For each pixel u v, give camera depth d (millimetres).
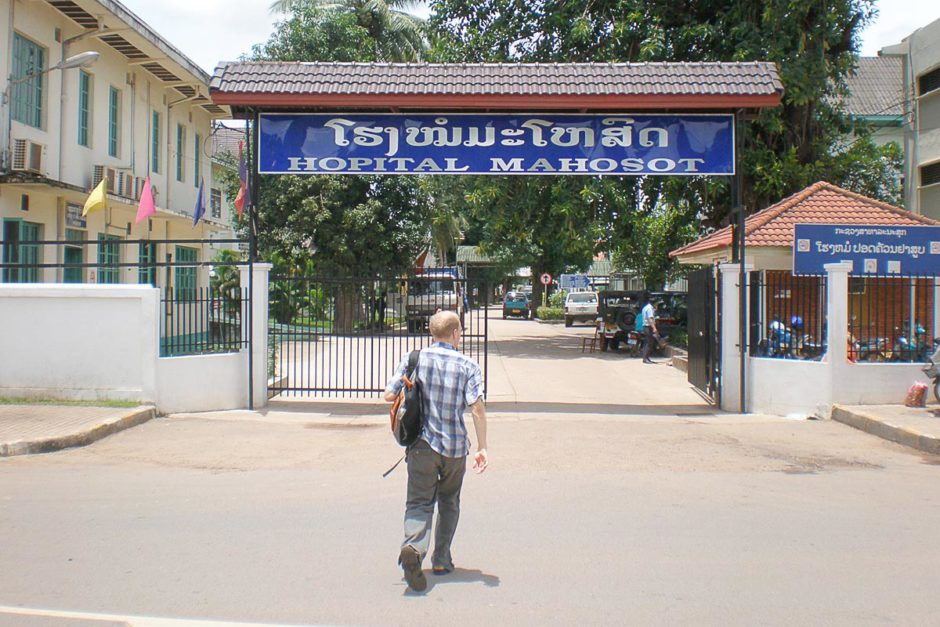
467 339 29953
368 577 5492
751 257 17141
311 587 5297
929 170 23500
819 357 12742
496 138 13102
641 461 9477
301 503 7449
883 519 7020
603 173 13062
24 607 4938
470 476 8664
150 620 4738
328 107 13031
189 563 5766
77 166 18875
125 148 21328
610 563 5809
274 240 29453
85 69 19266
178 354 12734
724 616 4844
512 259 40812
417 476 5270
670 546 6211
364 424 11875
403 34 33812
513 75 12836
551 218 23000
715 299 13789
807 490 8078
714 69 12875
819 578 5527
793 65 21109
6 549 6070
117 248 21312
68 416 11047
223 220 36344
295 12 31422
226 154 34094
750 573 5617
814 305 13680
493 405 13883
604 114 13055
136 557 5895
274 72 12789
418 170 13109
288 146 13125
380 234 29750
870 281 13086
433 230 38062
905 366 12250
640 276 30531
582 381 17562
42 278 17844
